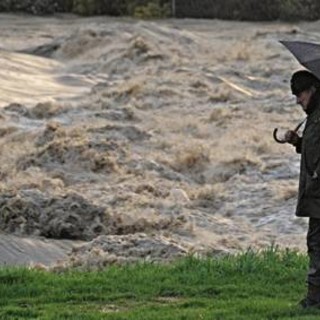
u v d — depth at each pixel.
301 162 19.89
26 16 126.94
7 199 36.66
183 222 39.00
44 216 36.16
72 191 41.59
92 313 20.52
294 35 100.12
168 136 57.78
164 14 131.25
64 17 129.50
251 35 100.62
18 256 31.56
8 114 61.88
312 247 20.08
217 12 130.62
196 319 19.86
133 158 50.53
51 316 20.33
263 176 49.12
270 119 62.44
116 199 42.38
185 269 24.89
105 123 58.62
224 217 42.75
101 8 132.62
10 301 21.77
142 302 21.83
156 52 85.81
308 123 19.77
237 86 73.88
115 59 85.00
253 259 25.11
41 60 86.38
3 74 77.50
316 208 19.70
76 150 49.97
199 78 74.00
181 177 49.47
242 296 22.19
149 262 27.36
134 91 69.31
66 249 33.22
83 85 76.81
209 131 59.31
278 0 129.75
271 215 42.12
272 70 80.38
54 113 62.75
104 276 24.23
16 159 50.38
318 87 19.73
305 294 21.94
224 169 50.66
